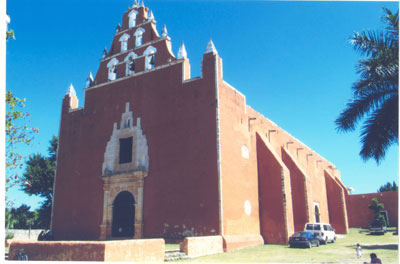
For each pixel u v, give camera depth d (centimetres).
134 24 2875
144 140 2405
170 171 2233
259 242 2320
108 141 2603
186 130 2242
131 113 2536
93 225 2489
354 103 1842
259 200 2503
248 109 2630
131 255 1391
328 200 4169
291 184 2988
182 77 2356
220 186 2027
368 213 4591
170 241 2103
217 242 1892
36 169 3497
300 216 2859
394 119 1748
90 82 2912
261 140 2620
